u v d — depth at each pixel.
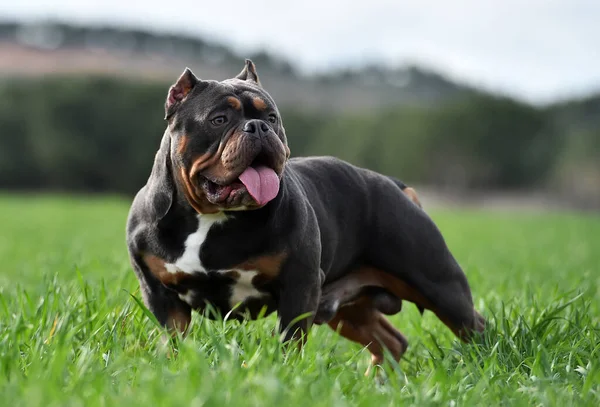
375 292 6.11
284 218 5.06
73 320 5.27
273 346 4.50
